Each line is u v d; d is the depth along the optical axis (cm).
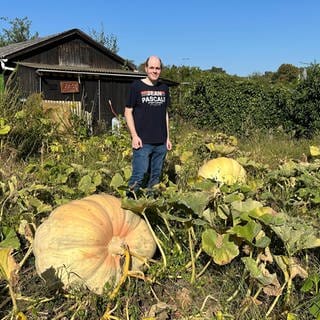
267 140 713
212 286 221
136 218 235
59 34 1318
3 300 198
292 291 201
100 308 201
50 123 564
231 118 896
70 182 351
